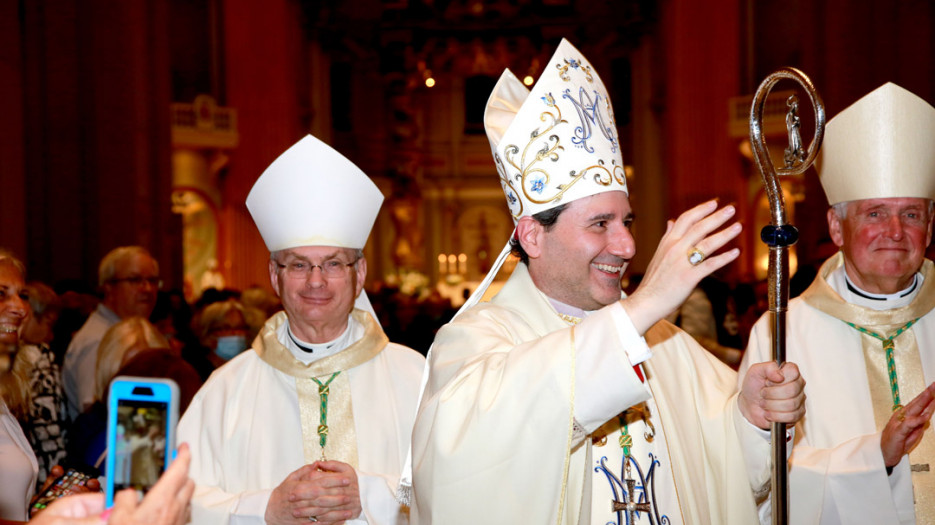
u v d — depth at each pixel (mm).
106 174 12320
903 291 2846
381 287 17047
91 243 12180
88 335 4574
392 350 3033
